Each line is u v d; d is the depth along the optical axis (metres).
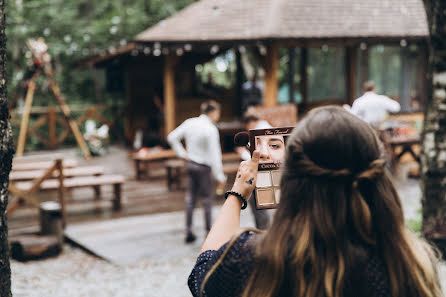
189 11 13.19
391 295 1.30
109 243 7.43
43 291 5.42
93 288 5.66
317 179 1.33
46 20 20.88
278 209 1.38
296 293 1.29
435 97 5.80
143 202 9.81
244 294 1.32
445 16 5.63
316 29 12.27
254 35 12.04
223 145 13.52
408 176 10.89
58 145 18.58
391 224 1.33
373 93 9.52
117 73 20.02
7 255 2.28
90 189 11.02
